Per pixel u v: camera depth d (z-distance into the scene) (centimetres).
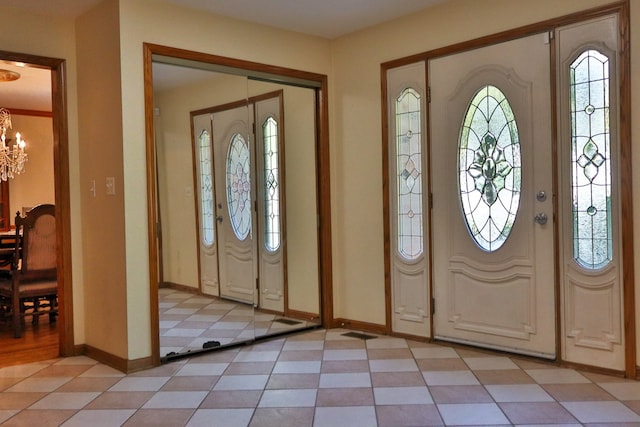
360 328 410
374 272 399
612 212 285
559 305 305
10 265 461
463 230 347
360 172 405
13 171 633
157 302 327
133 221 317
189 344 347
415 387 279
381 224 393
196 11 347
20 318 420
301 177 418
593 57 290
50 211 433
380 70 389
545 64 308
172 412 252
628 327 279
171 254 337
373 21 381
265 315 398
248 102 387
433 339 366
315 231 426
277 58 389
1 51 330
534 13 311
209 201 361
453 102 349
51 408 261
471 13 339
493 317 335
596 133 290
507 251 327
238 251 379
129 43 316
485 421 234
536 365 309
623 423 228
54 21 350
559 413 240
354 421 237
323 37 415
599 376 287
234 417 245
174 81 340
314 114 423
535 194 313
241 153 385
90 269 351
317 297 426
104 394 279
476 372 300
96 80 337
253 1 336
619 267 282
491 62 330
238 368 319
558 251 305
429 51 360
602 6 285
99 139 336
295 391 277
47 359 348
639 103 273
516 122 321
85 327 360
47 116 685
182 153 345
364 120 401
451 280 355
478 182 339
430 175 362
